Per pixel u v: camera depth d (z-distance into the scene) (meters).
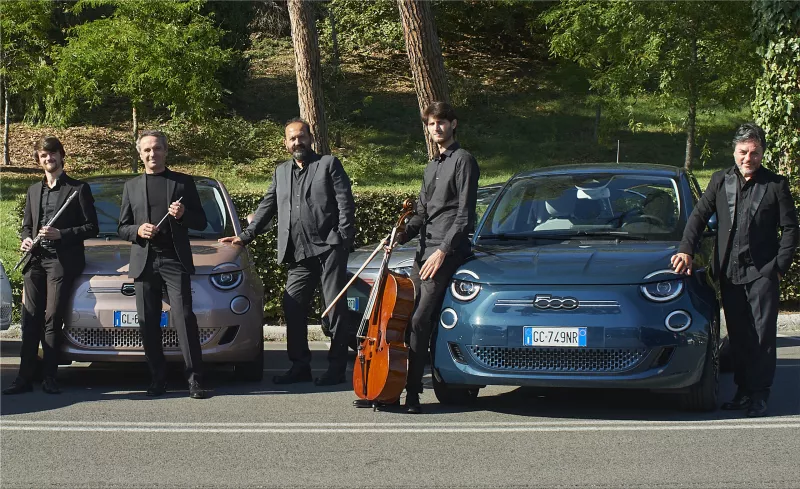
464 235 6.72
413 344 6.81
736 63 23.52
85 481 5.11
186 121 27.81
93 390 7.80
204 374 8.67
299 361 8.18
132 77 23.70
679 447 5.73
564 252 6.91
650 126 35.38
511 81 39.91
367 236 11.66
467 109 36.72
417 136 33.22
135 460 5.54
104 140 29.94
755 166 6.65
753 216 6.66
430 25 12.67
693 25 23.78
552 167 8.48
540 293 6.43
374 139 32.62
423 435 6.11
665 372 6.27
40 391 7.72
